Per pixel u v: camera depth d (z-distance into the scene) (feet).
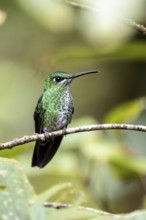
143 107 29.84
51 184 39.50
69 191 15.19
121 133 33.60
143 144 36.70
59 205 14.93
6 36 48.73
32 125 50.80
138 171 29.73
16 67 51.49
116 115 30.04
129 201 37.50
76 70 50.31
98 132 31.22
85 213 10.13
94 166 30.30
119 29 12.82
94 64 51.85
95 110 52.90
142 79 50.60
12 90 51.57
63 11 15.88
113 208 36.81
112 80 52.31
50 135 23.13
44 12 16.05
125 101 52.03
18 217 9.93
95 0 12.05
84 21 12.63
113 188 34.37
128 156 30.01
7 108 50.65
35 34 46.19
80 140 30.73
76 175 30.17
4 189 10.61
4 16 17.35
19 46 49.96
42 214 10.00
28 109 51.26
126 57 21.35
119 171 30.48
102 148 30.14
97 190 30.32
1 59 50.90
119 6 11.12
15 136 49.67
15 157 27.73
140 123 36.88
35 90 52.01
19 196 10.41
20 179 10.93
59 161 29.96
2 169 11.14
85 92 53.83
